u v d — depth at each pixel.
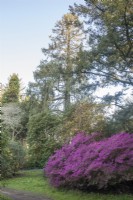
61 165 14.91
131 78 14.87
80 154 14.20
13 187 16.16
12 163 19.94
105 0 13.80
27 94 36.28
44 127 22.56
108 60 14.39
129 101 14.52
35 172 22.22
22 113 35.81
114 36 13.43
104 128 15.73
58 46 35.25
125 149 12.65
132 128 14.38
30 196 13.41
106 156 12.68
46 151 22.02
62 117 21.98
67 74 15.34
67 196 13.12
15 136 35.22
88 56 14.45
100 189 13.14
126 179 12.00
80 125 18.88
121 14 13.32
